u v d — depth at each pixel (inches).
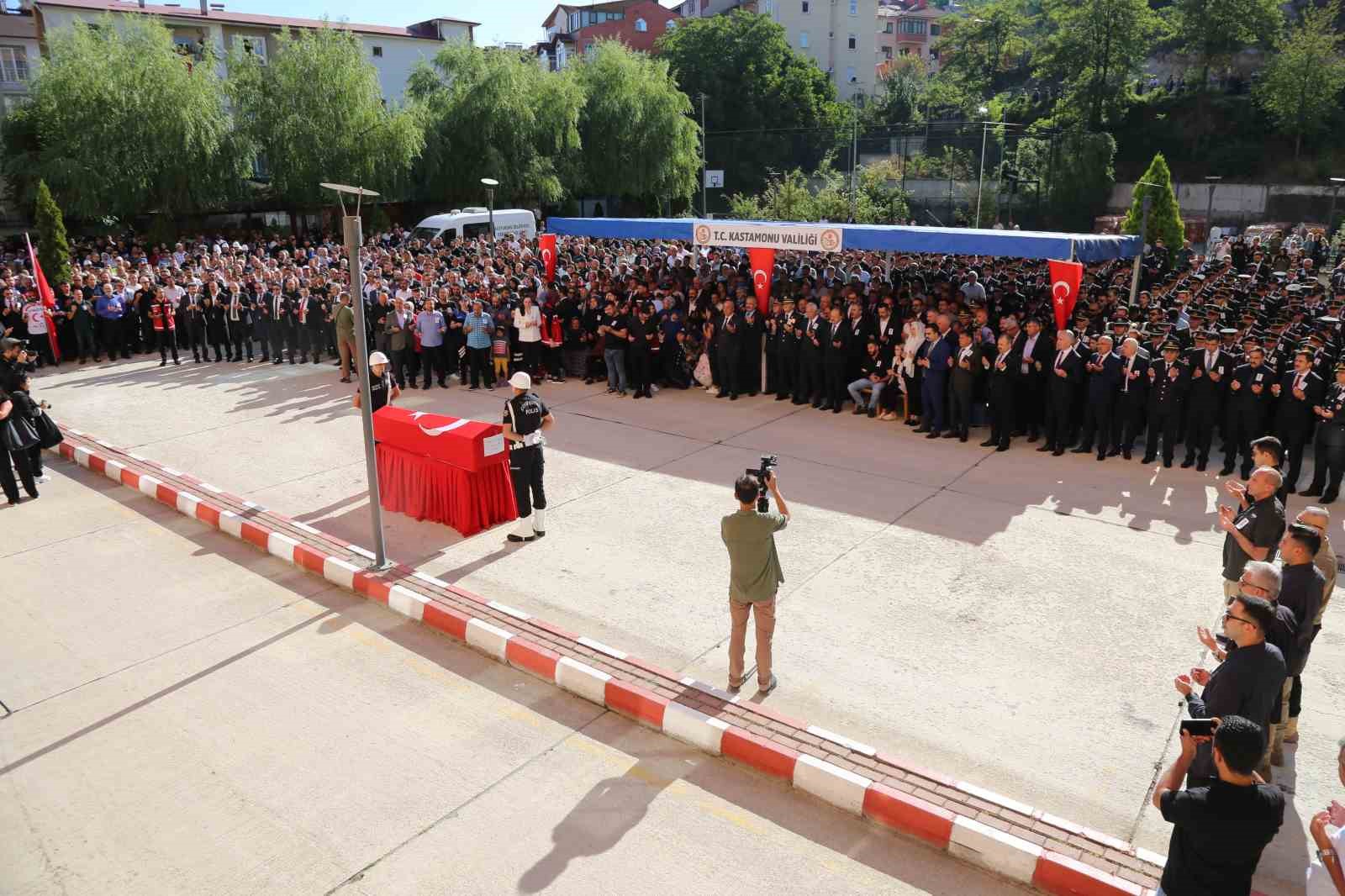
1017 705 243.0
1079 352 444.1
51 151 1216.2
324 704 257.8
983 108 2741.1
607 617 298.7
